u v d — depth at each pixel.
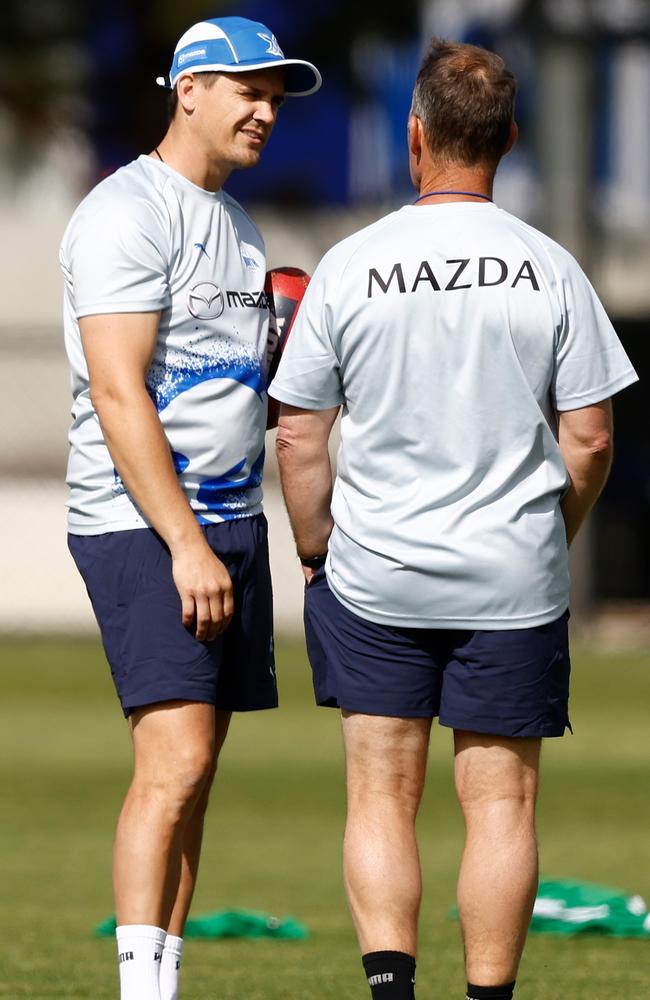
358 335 14.30
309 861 30.12
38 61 82.56
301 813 36.00
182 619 14.95
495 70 14.66
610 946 21.33
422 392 14.20
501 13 81.56
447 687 14.52
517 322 14.08
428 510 14.28
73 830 33.41
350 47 85.88
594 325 14.41
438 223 14.37
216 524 15.55
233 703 16.06
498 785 14.43
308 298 14.74
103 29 83.38
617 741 47.22
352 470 14.60
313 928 23.14
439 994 18.30
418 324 14.16
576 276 14.46
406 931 14.21
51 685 59.84
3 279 81.88
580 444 14.48
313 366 14.65
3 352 79.00
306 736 48.66
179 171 15.70
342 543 14.69
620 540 84.44
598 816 35.12
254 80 15.52
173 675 14.90
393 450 14.38
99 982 18.88
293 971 19.50
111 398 14.91
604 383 14.38
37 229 82.19
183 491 15.30
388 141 91.56
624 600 84.12
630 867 28.80
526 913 14.22
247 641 15.92
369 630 14.53
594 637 73.94
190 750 14.88
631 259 83.38
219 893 26.66
